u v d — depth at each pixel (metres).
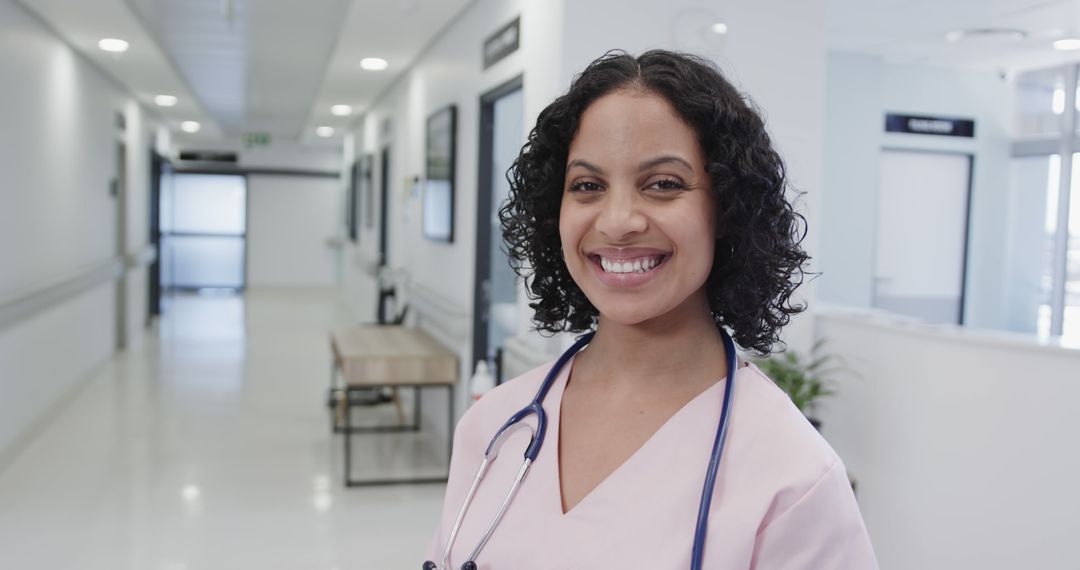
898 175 6.02
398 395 5.75
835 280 5.58
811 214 3.47
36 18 5.16
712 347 0.89
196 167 14.88
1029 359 2.64
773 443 0.80
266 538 3.59
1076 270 5.73
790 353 3.41
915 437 3.00
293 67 7.09
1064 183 5.70
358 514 3.92
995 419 2.73
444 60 5.42
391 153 7.87
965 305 6.20
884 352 3.16
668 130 0.81
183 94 8.55
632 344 0.89
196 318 11.07
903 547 3.04
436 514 3.94
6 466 4.51
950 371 2.86
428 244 5.96
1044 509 2.62
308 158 15.35
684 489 0.81
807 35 3.40
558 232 0.99
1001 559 2.72
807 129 3.43
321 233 15.59
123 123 8.25
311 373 7.35
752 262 0.85
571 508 0.87
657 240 0.81
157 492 4.14
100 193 7.29
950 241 6.16
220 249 15.22
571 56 3.14
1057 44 5.06
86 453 4.79
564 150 0.92
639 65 0.85
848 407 3.35
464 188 4.89
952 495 2.86
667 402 0.87
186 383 6.80
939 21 4.60
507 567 0.87
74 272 6.17
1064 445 2.57
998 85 6.04
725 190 0.81
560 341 3.33
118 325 8.47
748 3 3.32
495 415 1.03
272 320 11.00
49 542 3.48
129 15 5.05
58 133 5.79
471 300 4.72
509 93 4.16
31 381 5.08
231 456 4.80
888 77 5.86
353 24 5.26
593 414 0.92
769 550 0.77
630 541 0.80
